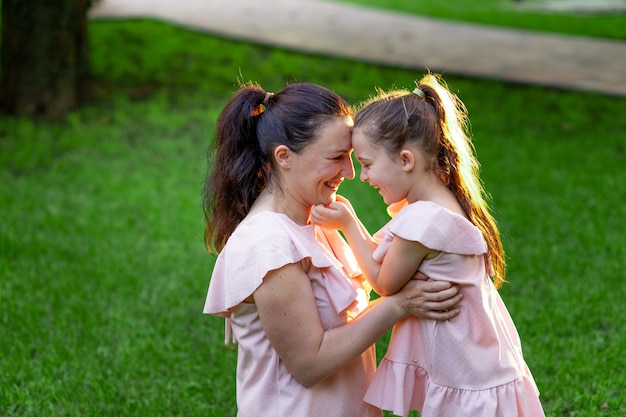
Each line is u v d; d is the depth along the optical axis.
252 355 2.68
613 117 8.76
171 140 8.14
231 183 2.73
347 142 2.63
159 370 4.34
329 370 2.57
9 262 5.57
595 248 5.57
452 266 2.62
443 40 12.33
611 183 6.80
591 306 4.81
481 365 2.66
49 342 4.61
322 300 2.63
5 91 8.92
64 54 8.84
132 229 6.15
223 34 12.02
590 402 3.93
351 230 2.69
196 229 6.13
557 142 8.00
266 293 2.52
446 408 2.70
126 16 13.02
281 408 2.63
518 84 9.94
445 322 2.66
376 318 2.61
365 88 9.77
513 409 2.69
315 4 15.13
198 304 5.05
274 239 2.55
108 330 4.73
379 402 2.74
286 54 11.22
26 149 7.78
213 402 4.09
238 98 2.70
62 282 5.27
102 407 4.00
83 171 7.32
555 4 15.84
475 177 2.88
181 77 10.29
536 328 4.61
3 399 4.07
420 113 2.62
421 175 2.66
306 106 2.60
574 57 11.29
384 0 15.74
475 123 8.58
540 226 6.01
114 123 8.70
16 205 6.55
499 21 13.90
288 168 2.62
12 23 8.74
